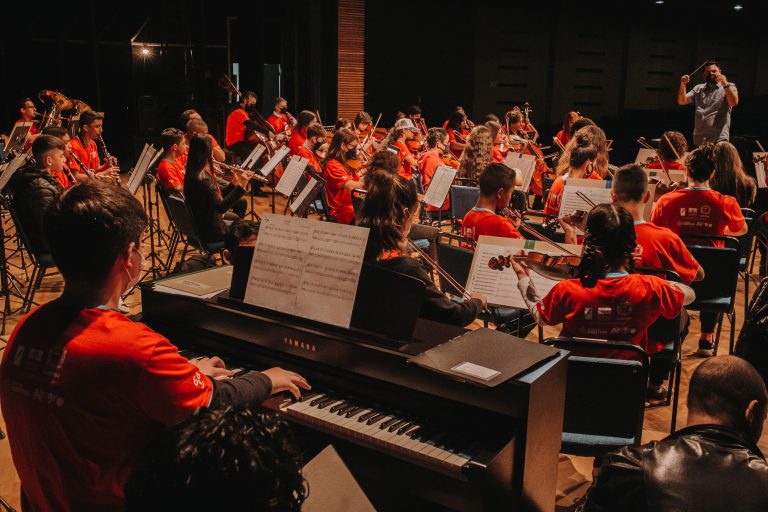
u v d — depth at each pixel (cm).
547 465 191
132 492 80
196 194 488
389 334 195
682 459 136
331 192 593
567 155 563
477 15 1283
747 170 691
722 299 365
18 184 441
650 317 244
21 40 1076
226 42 1225
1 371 141
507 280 275
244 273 217
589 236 245
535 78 1339
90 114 686
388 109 1265
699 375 154
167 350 141
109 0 1137
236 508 76
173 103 1220
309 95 1184
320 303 195
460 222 559
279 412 195
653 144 808
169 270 565
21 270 580
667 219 397
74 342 135
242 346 220
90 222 136
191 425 83
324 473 138
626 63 1353
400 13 1235
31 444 138
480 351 188
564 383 192
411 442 179
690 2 1236
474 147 632
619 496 138
